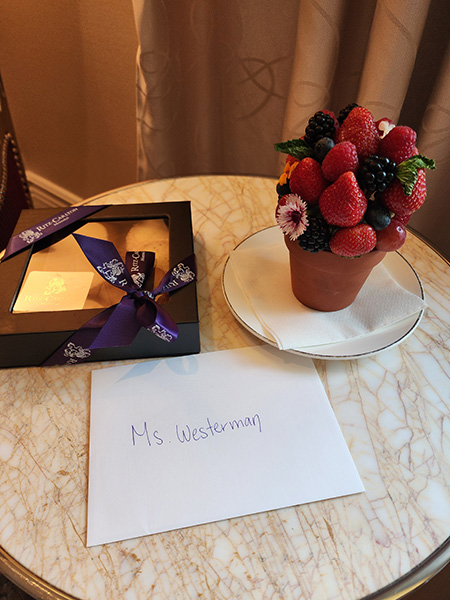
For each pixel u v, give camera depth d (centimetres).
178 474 51
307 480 50
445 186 94
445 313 66
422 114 95
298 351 58
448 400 57
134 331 55
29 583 45
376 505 49
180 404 56
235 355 61
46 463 52
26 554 46
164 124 112
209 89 111
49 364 60
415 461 52
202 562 46
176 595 44
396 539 47
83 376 60
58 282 62
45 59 137
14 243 65
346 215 47
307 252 55
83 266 64
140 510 49
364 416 56
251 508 49
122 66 124
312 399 57
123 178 155
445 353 62
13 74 148
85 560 46
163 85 105
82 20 121
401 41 75
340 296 60
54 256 65
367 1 83
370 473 51
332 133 53
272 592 44
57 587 45
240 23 96
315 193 50
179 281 60
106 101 136
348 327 60
